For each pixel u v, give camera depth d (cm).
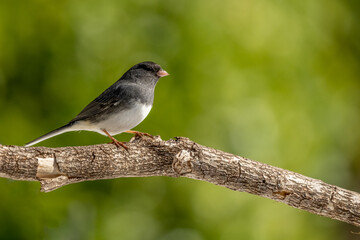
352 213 756
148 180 1172
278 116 1212
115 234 1148
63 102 1125
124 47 1170
